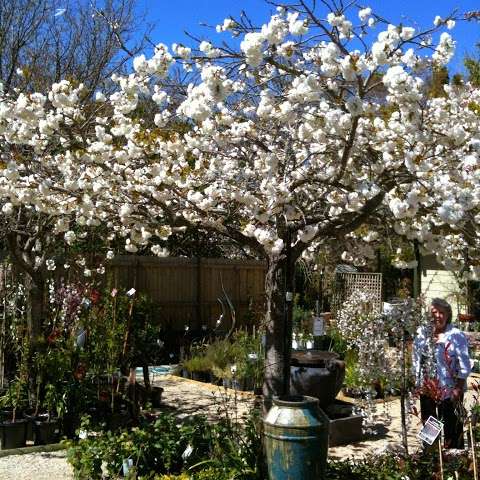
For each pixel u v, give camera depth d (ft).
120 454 17.11
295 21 13.28
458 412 16.96
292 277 17.89
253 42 13.12
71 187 17.11
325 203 18.47
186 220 17.47
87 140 17.76
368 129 15.61
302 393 23.17
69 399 21.99
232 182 17.39
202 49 15.01
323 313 46.44
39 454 20.77
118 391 23.25
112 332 24.31
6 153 17.94
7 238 24.29
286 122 15.89
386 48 13.01
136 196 17.17
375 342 18.57
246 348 33.37
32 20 35.81
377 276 49.03
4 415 22.15
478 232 15.16
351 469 16.52
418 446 21.20
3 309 26.25
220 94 13.48
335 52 12.91
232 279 49.98
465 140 15.57
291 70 14.38
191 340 43.91
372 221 17.61
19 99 16.03
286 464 14.03
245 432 17.15
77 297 26.27
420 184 14.19
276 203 15.20
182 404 27.50
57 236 26.40
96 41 38.04
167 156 17.44
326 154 16.52
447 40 14.07
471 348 33.76
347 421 22.36
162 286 46.96
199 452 17.20
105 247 34.55
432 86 16.56
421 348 18.06
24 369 22.91
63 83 16.51
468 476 14.93
